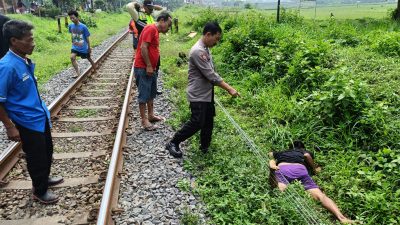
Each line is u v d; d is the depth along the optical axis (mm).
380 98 6164
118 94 8156
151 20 7848
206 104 4719
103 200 3531
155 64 5781
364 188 4410
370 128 5293
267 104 6879
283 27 14195
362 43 11234
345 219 3863
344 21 17344
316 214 3801
